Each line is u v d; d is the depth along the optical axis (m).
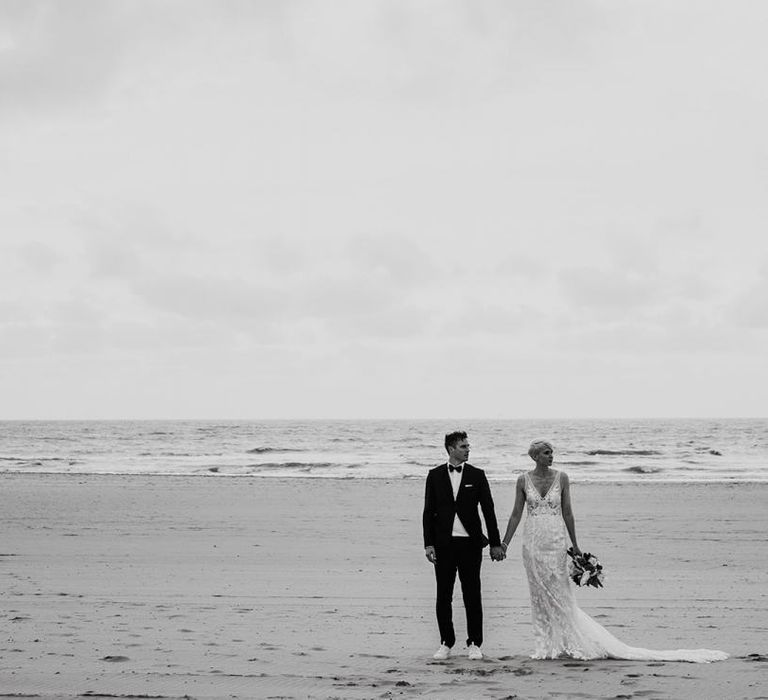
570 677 6.24
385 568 12.48
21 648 7.29
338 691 5.82
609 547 14.88
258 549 14.50
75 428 149.00
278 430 128.50
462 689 5.87
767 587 10.88
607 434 105.00
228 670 6.48
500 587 11.24
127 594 10.25
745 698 5.54
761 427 146.00
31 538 15.91
